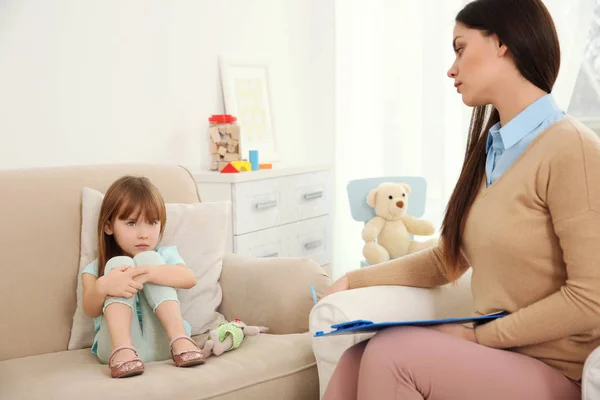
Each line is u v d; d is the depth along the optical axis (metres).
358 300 1.62
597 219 1.25
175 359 1.69
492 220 1.39
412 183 3.19
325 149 4.07
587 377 1.24
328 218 3.63
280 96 3.93
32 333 1.87
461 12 1.45
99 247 1.90
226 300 2.09
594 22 3.19
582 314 1.26
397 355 1.30
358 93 3.94
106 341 1.74
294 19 4.01
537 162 1.34
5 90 2.60
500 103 1.43
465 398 1.28
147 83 3.15
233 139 3.18
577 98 3.26
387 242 3.12
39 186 2.00
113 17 2.98
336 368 1.43
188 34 3.34
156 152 3.21
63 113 2.81
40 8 2.70
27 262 1.91
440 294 1.72
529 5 1.37
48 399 1.48
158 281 1.79
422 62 3.71
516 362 1.30
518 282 1.38
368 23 3.87
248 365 1.68
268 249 3.18
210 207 2.14
